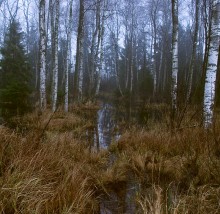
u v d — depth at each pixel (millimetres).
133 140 6609
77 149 5699
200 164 4410
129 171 4965
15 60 15820
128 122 10859
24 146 4191
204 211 3055
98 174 4543
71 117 10766
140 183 4387
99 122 11516
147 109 15875
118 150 6430
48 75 28281
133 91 26828
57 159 4289
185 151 5168
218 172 3895
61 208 3039
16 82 11211
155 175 4637
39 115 10523
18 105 10648
